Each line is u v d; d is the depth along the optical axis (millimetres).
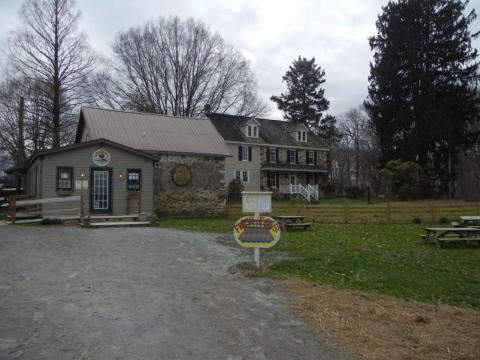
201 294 6254
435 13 32938
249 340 4605
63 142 31672
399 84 33062
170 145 21391
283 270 8141
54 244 9953
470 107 32250
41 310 5246
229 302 5914
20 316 5016
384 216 19094
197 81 41688
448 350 4609
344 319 5398
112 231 12828
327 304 5977
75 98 29984
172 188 20922
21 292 5980
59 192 16234
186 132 23469
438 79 32875
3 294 5852
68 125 29625
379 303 6180
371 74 35562
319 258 9312
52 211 15781
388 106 33750
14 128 32375
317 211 19453
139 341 4438
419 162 33375
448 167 33344
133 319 5066
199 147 22109
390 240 13125
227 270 7941
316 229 16000
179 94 41375
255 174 38062
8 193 28281
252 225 8078
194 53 41375
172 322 5027
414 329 5195
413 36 32969
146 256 8914
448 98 32281
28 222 15023
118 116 22984
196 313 5391
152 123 23422
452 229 11969
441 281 7969
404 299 6656
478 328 5387
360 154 58844
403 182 32094
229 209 21734
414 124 33062
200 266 8203
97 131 20672
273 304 5898
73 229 13227
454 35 32594
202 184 21781
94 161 17016
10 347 4164
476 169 44031
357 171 57688
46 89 28625
